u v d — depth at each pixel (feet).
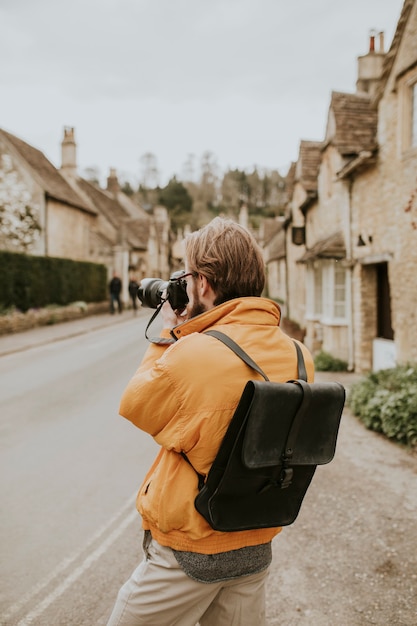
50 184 82.99
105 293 89.10
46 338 47.98
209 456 4.27
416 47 23.18
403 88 25.11
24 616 8.39
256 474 4.22
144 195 320.09
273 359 4.61
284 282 85.71
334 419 4.63
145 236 129.80
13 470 15.02
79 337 51.80
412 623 8.05
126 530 11.37
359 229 31.30
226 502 4.25
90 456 16.30
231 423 4.15
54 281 65.57
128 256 99.96
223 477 4.13
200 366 4.26
